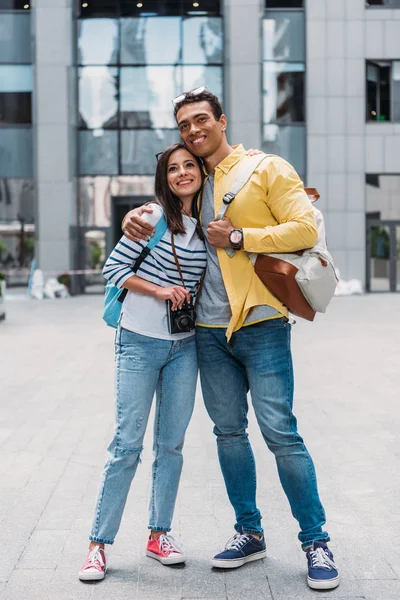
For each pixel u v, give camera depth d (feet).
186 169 11.16
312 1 83.92
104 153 84.58
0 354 37.68
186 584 10.90
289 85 84.43
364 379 29.45
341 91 84.48
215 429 11.90
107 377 30.66
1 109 83.97
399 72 85.46
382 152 85.15
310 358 35.06
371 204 86.38
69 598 10.44
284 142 84.53
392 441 19.75
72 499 15.14
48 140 82.58
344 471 16.98
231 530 13.23
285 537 12.81
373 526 13.34
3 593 10.62
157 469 11.81
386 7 84.53
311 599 10.29
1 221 84.07
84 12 83.97
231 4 82.64
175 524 13.58
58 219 82.89
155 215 11.26
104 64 84.02
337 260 85.25
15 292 84.02
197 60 84.23
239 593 10.54
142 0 83.87
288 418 11.14
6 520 13.84
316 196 11.88
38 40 82.28
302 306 10.98
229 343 11.23
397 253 86.89
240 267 11.05
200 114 11.05
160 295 11.17
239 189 11.00
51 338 44.34
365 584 10.80
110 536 11.36
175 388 11.53
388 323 51.08
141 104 84.23
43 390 27.91
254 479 11.89
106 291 12.01
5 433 21.16
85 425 22.11
